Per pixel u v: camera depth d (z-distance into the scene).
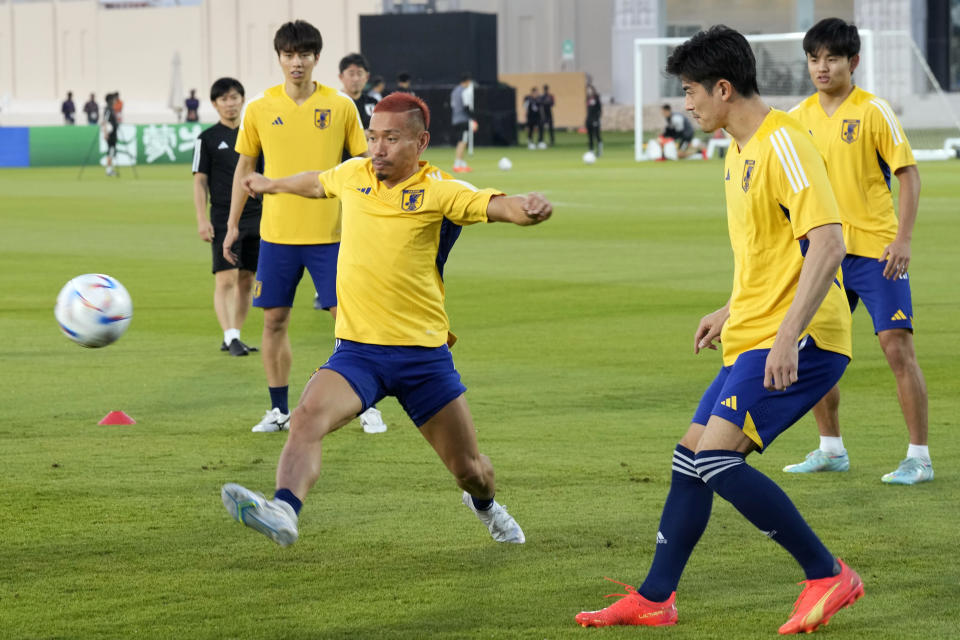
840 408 10.38
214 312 15.93
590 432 9.53
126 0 91.00
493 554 6.71
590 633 5.59
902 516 7.37
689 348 13.09
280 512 5.25
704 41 5.66
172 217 29.11
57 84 93.12
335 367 6.09
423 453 9.04
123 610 5.86
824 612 5.48
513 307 15.98
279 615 5.81
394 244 6.11
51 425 9.84
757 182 5.62
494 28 65.50
